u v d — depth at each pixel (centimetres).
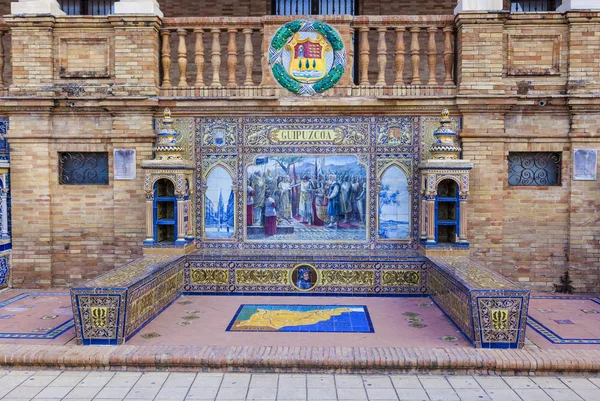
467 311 673
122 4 938
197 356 621
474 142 934
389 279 907
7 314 809
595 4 921
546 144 945
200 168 965
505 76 940
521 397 555
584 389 574
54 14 955
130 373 616
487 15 916
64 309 838
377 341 682
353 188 955
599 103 917
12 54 958
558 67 938
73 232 982
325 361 614
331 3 1197
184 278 916
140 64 946
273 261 912
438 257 891
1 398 550
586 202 944
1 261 947
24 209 973
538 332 725
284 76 941
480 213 940
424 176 911
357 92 945
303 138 955
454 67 967
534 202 955
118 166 959
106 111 960
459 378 603
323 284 912
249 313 809
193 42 1186
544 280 960
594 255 947
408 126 950
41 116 960
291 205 961
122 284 676
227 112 952
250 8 1192
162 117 963
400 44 948
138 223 964
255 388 575
